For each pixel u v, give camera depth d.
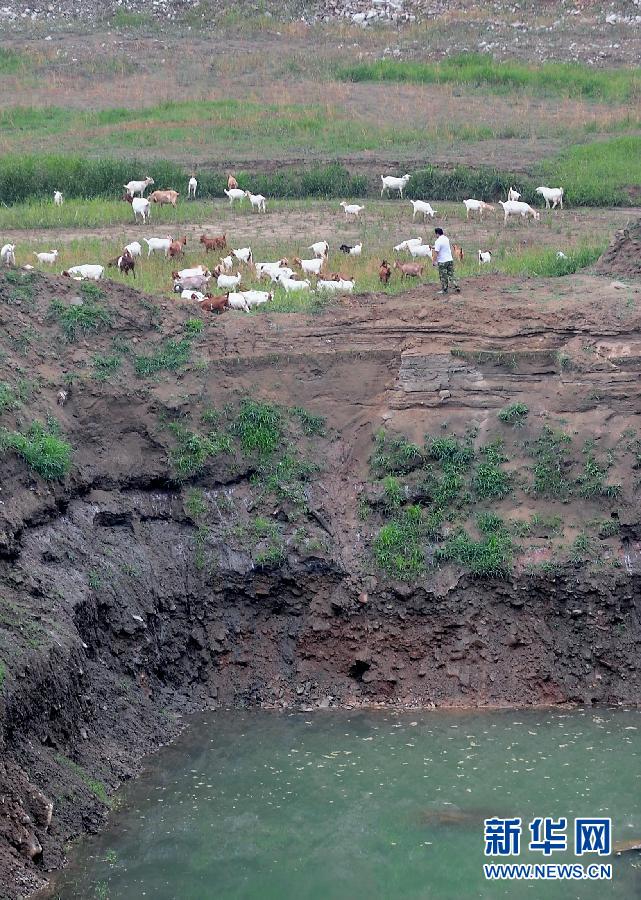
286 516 21.22
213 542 20.83
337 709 19.59
